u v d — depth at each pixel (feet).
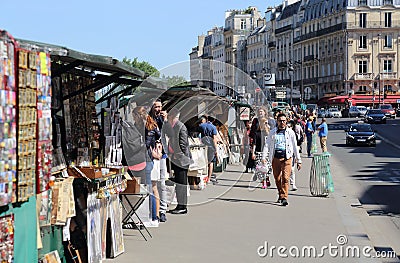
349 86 322.75
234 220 38.42
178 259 27.94
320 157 51.34
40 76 19.35
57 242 23.34
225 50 462.60
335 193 53.16
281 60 399.24
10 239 18.40
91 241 24.88
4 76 17.33
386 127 191.83
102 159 31.94
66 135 26.94
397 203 49.65
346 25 321.73
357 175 71.92
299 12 377.50
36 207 20.54
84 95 29.89
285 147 45.16
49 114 19.93
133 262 27.07
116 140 33.30
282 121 45.44
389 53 319.47
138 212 35.19
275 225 37.11
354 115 275.80
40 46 19.40
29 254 19.60
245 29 453.17
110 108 33.68
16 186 18.26
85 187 24.62
